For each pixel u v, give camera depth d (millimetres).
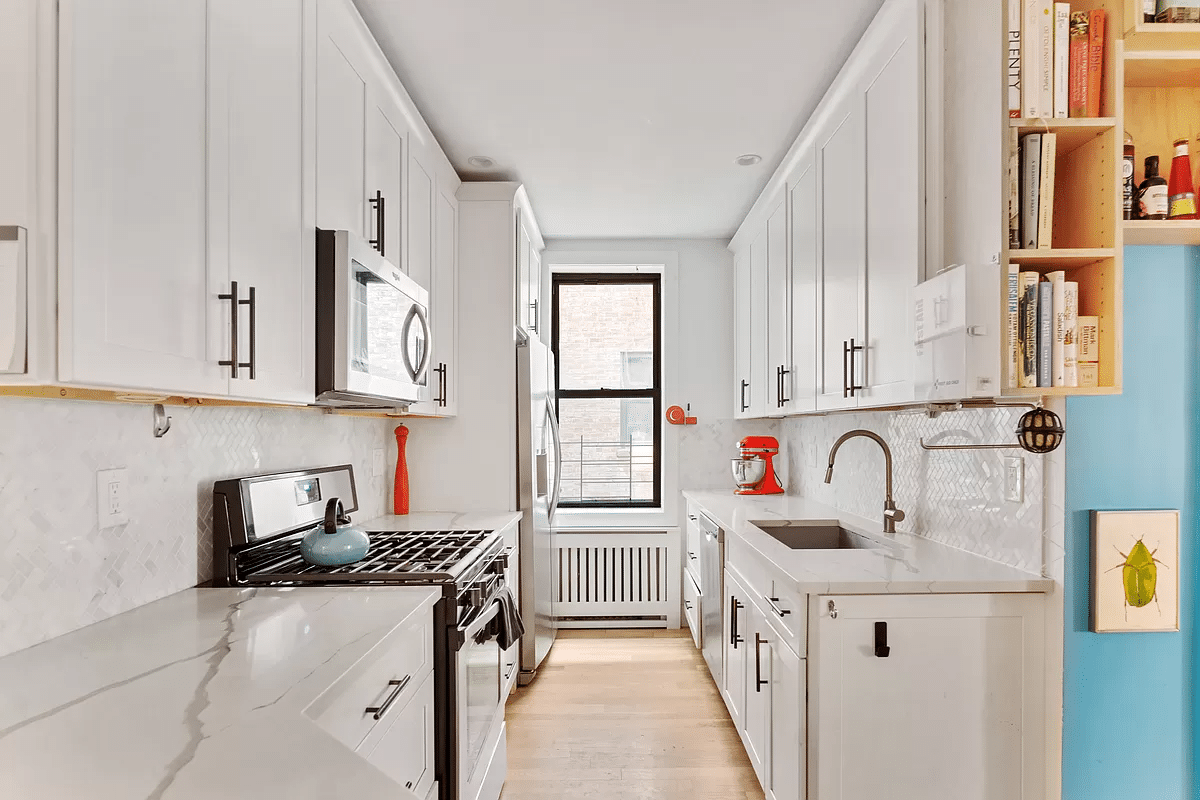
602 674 3449
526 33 2066
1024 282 1466
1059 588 1644
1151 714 1641
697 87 2416
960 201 1622
